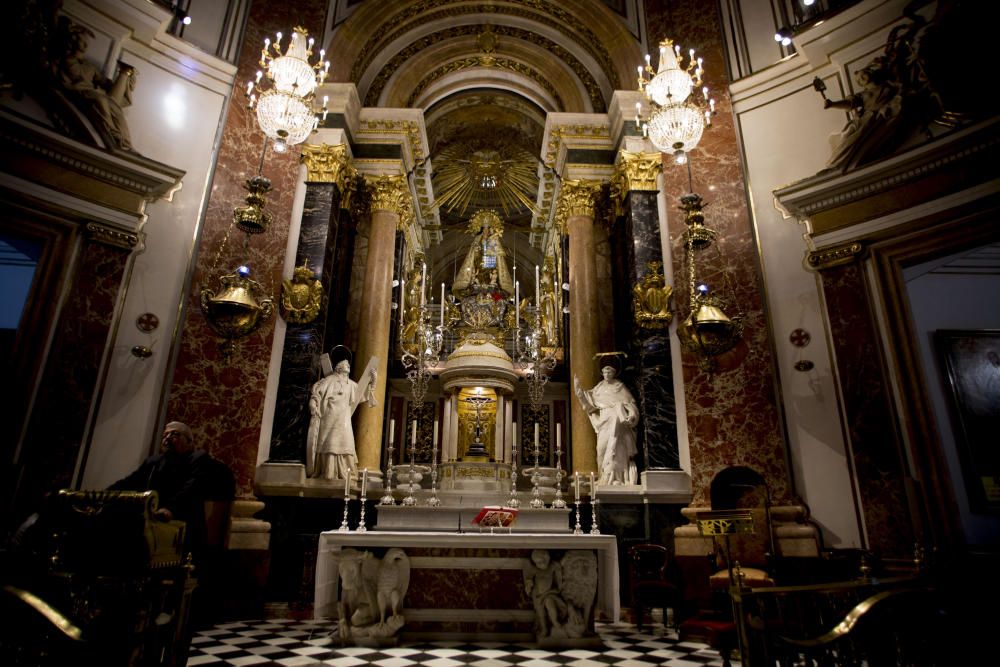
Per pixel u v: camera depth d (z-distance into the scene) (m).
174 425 5.47
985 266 8.05
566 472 8.67
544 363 9.54
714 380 7.45
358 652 4.80
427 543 5.12
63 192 6.44
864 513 6.30
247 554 6.63
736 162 8.20
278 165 8.20
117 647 2.54
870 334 6.68
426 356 9.64
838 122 7.53
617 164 9.28
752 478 6.95
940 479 6.00
